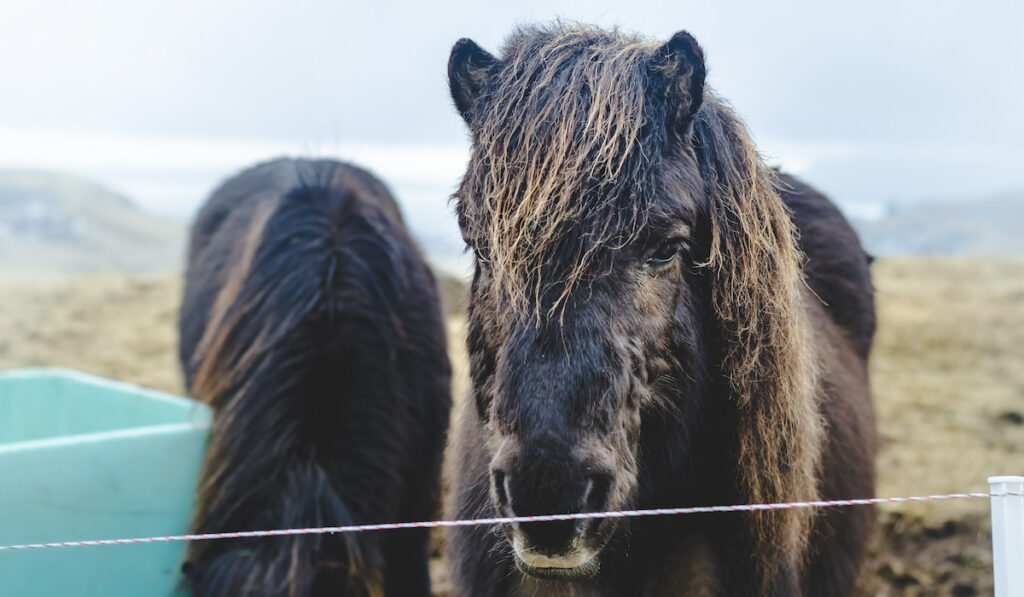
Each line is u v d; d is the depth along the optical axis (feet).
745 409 6.37
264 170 12.71
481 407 6.09
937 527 12.92
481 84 6.11
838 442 7.80
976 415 17.88
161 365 21.59
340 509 8.06
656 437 6.10
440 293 11.96
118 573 8.73
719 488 6.70
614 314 5.21
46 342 23.48
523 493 4.91
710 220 5.99
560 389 5.00
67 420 11.39
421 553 10.07
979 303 27.20
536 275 5.17
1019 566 5.13
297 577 7.39
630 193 5.26
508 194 5.33
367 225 10.22
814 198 9.62
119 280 31.60
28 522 8.18
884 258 35.45
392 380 9.29
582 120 5.40
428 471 10.16
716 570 6.70
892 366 21.31
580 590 6.63
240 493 8.22
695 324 6.13
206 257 11.95
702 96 5.65
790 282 6.39
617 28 6.53
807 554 7.36
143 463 8.77
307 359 8.79
